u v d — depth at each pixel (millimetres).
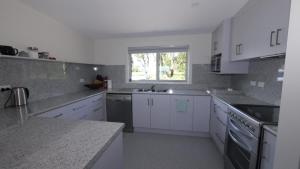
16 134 1009
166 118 3078
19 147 835
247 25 1929
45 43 2361
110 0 1851
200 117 2945
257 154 1279
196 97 2922
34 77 2164
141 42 3666
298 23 722
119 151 1139
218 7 2033
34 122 1242
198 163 2127
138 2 1902
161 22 2617
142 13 2240
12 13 1855
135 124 3223
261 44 1608
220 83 3414
